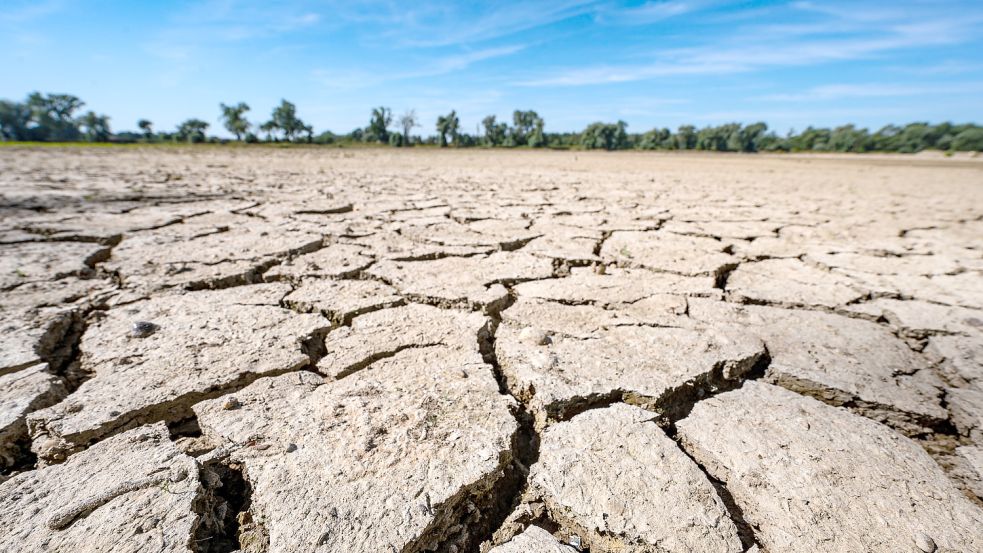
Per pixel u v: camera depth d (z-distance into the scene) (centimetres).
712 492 89
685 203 495
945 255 280
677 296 198
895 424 117
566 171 996
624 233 331
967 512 86
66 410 106
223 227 322
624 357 140
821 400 128
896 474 96
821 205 498
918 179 921
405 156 1800
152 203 430
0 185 559
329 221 355
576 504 87
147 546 73
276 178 712
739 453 101
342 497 84
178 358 131
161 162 1092
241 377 122
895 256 276
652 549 78
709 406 118
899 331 167
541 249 277
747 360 141
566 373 130
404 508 82
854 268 248
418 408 111
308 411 109
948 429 115
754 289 209
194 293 187
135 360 130
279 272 218
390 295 189
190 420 111
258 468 90
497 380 132
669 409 121
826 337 159
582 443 102
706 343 150
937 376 136
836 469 96
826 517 85
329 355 138
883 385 129
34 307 167
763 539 81
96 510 80
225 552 77
